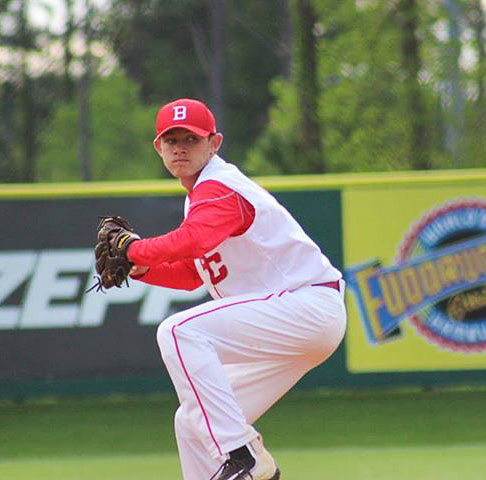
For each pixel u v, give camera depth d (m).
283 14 83.44
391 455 25.67
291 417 30.61
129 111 104.81
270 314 16.05
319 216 30.88
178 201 30.69
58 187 30.61
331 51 58.88
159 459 25.64
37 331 30.64
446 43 60.56
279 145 57.19
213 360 15.92
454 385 30.94
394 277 30.84
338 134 57.84
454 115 58.88
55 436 28.61
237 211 15.74
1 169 85.50
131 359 30.77
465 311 30.80
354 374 30.83
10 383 30.62
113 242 15.60
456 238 30.83
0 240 30.58
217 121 63.19
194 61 115.69
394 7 58.66
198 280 17.64
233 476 15.77
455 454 25.64
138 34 110.31
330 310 16.33
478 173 30.98
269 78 114.19
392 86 58.09
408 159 57.50
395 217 30.84
